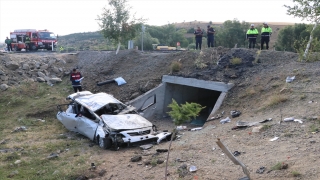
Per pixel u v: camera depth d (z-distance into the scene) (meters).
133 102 15.66
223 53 17.42
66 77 20.30
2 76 18.78
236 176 6.30
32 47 29.92
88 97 12.87
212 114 13.13
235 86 13.93
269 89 12.70
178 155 8.29
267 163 6.64
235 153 7.71
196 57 17.81
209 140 9.45
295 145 7.42
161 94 16.58
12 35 30.88
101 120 11.03
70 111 13.15
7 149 10.64
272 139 8.24
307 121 8.99
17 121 14.87
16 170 8.45
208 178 6.44
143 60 20.00
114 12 21.30
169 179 6.77
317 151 6.73
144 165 8.00
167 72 17.39
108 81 18.20
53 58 22.33
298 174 5.79
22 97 17.27
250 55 16.47
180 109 5.39
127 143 10.15
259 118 10.58
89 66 21.22
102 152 9.96
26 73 19.97
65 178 7.73
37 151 10.34
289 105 10.79
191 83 15.30
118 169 8.01
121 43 22.64
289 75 13.12
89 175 7.74
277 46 43.00
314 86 11.56
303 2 14.30
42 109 15.88
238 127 10.02
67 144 11.05
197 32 19.66
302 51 14.90
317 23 14.55
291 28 42.22
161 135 10.52
